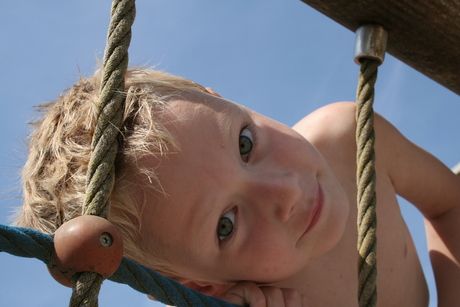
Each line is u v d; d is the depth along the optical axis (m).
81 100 0.58
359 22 0.62
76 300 0.43
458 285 0.67
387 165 0.69
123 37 0.49
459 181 0.73
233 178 0.54
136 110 0.54
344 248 0.65
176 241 0.54
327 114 0.70
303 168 0.57
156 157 0.53
